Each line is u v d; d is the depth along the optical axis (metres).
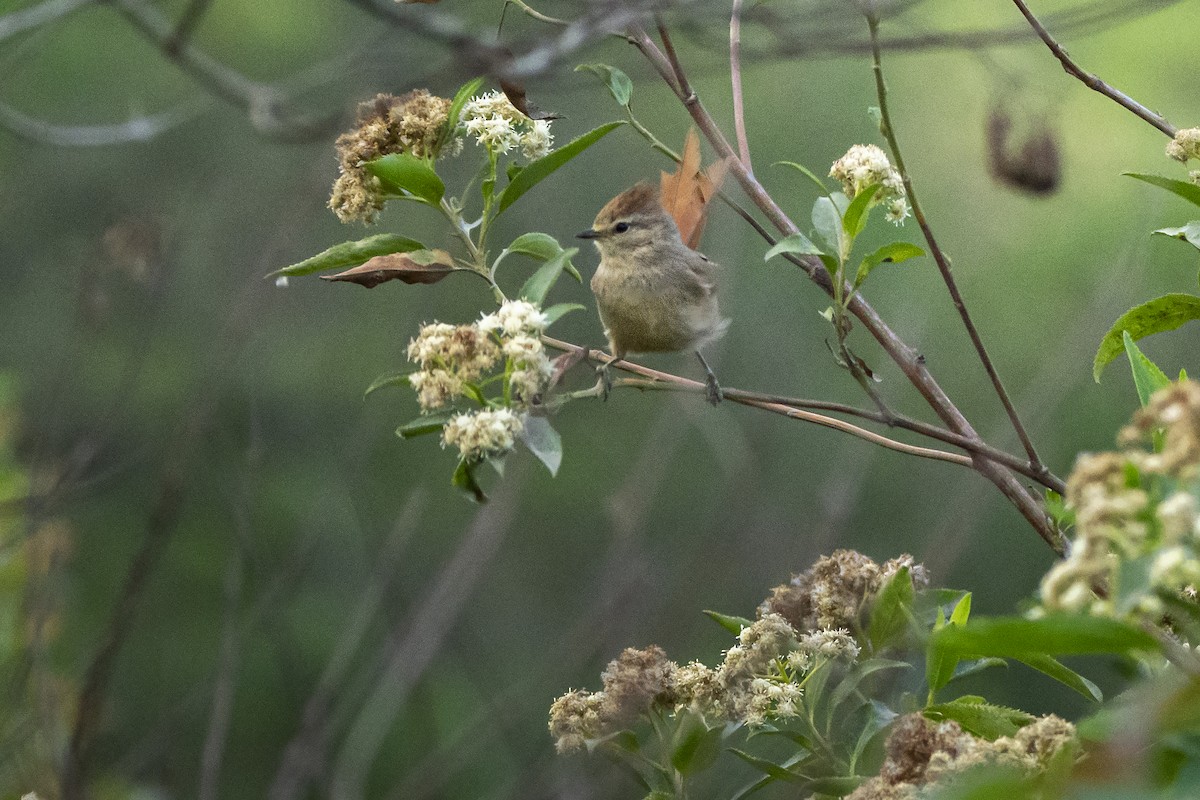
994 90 7.67
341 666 10.78
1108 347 4.75
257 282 10.81
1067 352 11.26
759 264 18.19
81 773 7.90
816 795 4.19
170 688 17.06
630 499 12.41
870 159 4.95
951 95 19.38
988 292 17.55
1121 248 15.84
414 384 4.41
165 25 9.72
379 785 15.29
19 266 19.55
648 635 12.02
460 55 4.64
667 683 4.30
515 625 17.88
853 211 4.78
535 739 14.82
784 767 4.14
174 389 17.17
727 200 5.53
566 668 12.01
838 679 4.47
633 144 19.77
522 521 19.36
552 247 5.01
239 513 10.27
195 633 17.91
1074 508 2.77
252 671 17.50
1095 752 2.30
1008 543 16.41
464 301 18.42
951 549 10.74
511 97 4.95
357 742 11.75
